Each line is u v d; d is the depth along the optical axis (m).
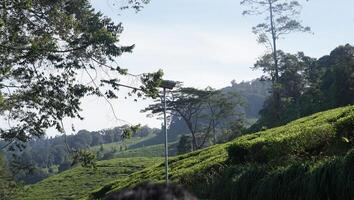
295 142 14.59
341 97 44.50
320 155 13.66
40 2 15.63
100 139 124.88
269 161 14.28
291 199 10.75
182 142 61.00
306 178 10.49
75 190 50.50
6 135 16.66
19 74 15.96
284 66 57.34
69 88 16.28
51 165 103.31
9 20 15.08
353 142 13.59
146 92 16.61
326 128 14.52
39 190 52.50
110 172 56.47
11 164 17.52
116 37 15.75
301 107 50.66
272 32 57.03
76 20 16.38
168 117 56.06
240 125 57.78
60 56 15.91
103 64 16.30
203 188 15.45
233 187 13.23
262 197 11.58
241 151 16.00
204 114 60.31
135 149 114.75
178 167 22.31
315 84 53.00
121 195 1.50
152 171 25.98
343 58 55.50
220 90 59.00
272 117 52.69
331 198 9.81
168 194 1.49
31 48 14.79
